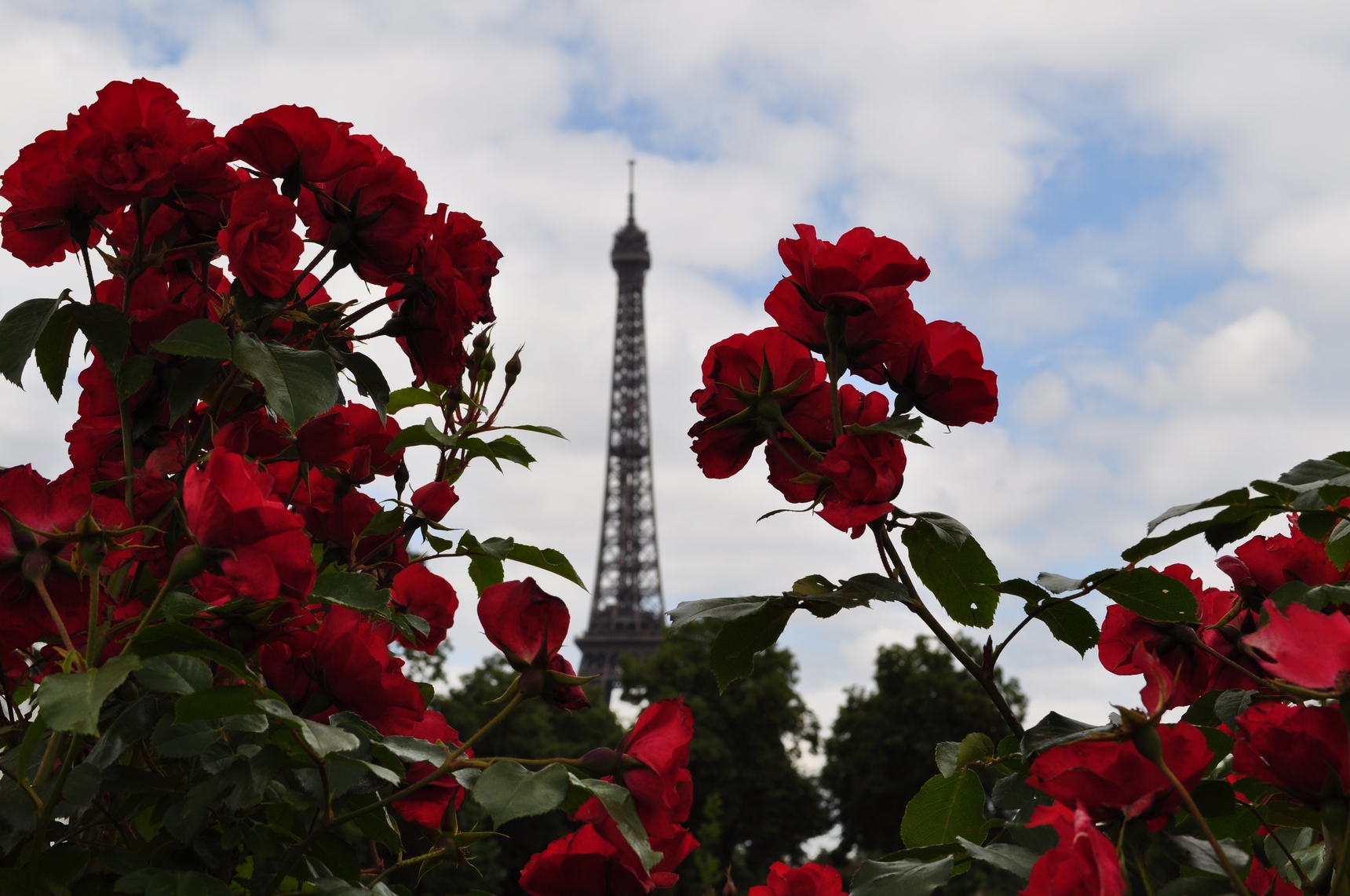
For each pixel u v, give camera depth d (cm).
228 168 252
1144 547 218
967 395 233
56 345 236
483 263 283
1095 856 136
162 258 231
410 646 302
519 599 196
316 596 210
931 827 251
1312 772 157
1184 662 229
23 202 224
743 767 5791
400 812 226
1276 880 192
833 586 239
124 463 230
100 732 223
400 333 279
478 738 193
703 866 3981
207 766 196
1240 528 232
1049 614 236
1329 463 202
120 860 205
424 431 305
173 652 173
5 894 186
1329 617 159
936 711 5512
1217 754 208
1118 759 155
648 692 6172
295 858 194
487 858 3894
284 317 250
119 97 229
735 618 233
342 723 200
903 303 231
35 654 235
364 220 248
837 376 230
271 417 271
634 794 186
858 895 192
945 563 251
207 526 181
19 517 197
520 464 319
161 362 240
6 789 200
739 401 247
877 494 219
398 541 307
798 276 234
